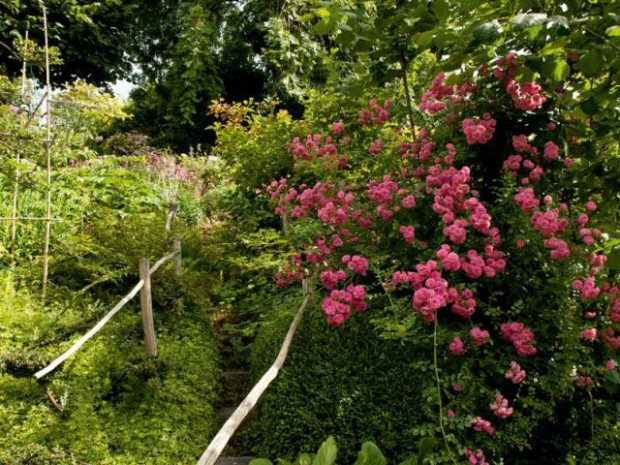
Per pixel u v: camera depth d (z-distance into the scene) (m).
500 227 2.73
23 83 4.36
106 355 3.41
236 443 3.12
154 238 4.81
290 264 3.51
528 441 2.67
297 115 14.66
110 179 6.10
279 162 5.27
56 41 12.52
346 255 2.97
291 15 12.88
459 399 2.46
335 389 2.85
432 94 3.11
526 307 2.59
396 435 2.63
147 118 16.42
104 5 13.53
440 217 2.93
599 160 2.85
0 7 11.34
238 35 15.35
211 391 3.48
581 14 2.53
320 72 13.62
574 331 2.45
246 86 16.61
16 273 4.23
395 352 2.91
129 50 14.95
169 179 8.40
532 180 2.81
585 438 2.64
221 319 4.89
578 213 2.91
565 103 2.88
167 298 4.36
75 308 3.92
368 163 3.85
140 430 2.86
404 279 2.61
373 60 3.21
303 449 2.69
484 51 2.53
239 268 5.42
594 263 2.54
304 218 3.58
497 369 2.49
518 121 2.91
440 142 3.14
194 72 13.97
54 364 2.71
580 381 2.51
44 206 4.84
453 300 2.51
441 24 2.55
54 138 4.34
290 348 3.21
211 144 15.80
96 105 6.26
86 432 2.74
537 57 2.46
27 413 2.79
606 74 2.89
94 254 4.57
